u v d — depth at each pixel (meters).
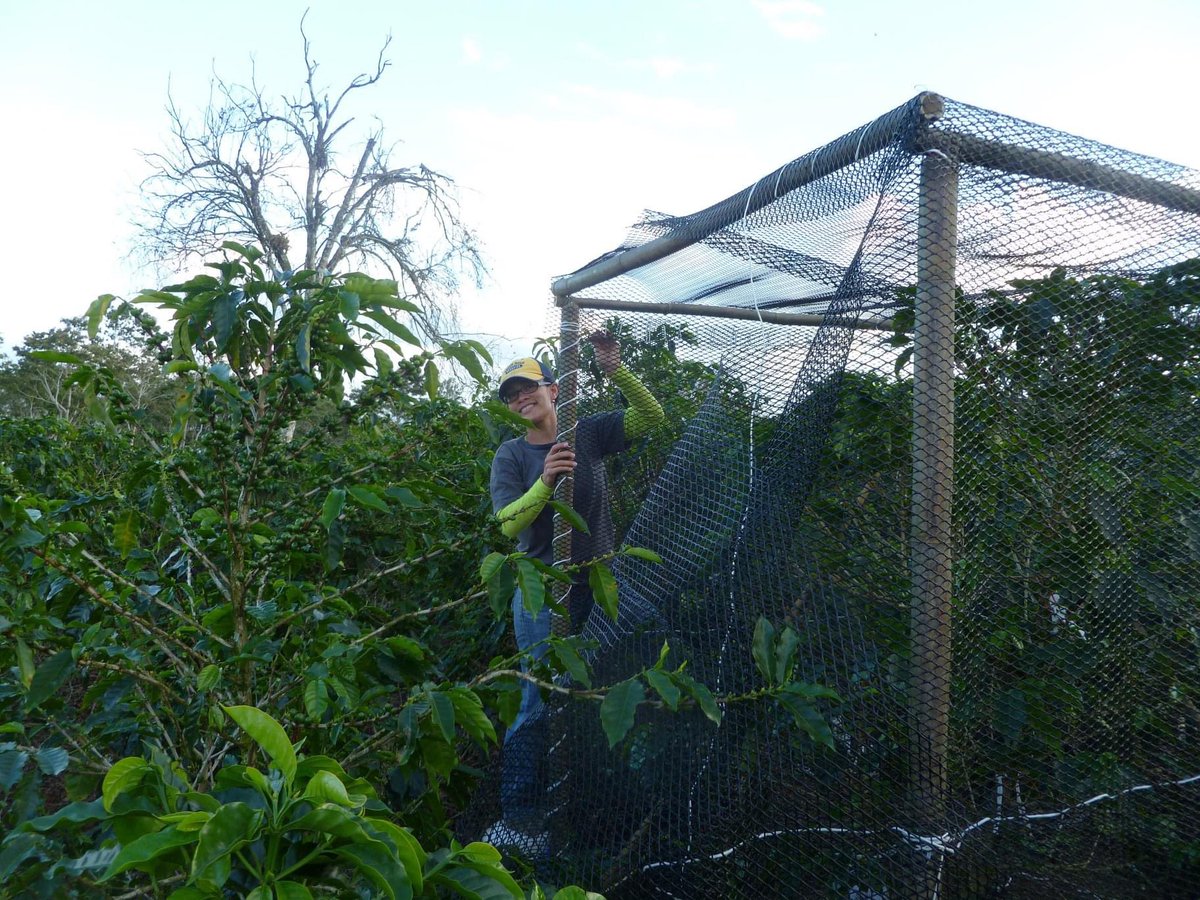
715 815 1.90
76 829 1.77
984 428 1.97
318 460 2.11
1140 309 2.09
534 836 2.28
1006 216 2.02
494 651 3.35
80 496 1.99
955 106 2.00
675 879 1.92
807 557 1.94
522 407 3.03
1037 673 1.92
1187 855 1.90
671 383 2.78
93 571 1.87
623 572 2.30
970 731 1.88
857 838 1.80
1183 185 2.18
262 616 1.79
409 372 1.96
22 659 1.65
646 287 3.02
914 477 1.92
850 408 2.01
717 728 1.93
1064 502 1.99
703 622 2.05
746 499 2.09
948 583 1.88
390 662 2.01
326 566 1.95
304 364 1.77
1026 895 1.83
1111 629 1.98
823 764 1.83
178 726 1.94
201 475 2.01
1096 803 1.90
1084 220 2.07
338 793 1.24
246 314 1.94
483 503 3.41
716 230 2.58
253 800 1.33
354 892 1.30
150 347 1.87
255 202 17.23
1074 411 2.03
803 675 1.86
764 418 2.21
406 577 3.39
